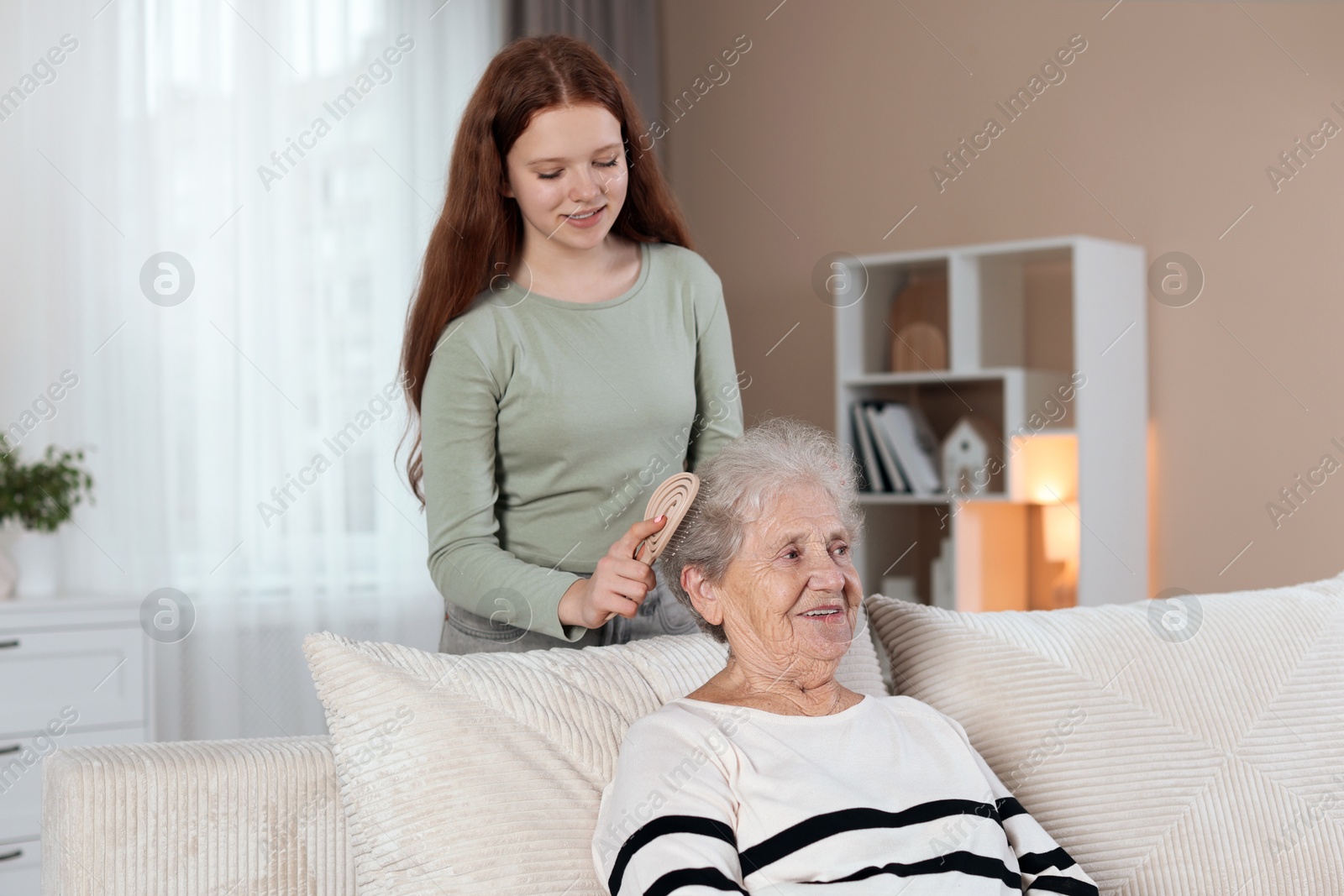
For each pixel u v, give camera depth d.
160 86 3.19
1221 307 3.04
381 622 3.49
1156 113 3.15
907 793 1.16
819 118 3.85
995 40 3.45
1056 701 1.36
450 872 1.05
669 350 1.49
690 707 1.18
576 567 1.47
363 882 1.07
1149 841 1.33
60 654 2.62
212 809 1.06
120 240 3.12
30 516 2.73
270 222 3.34
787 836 1.09
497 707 1.14
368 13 3.54
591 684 1.22
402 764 1.08
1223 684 1.43
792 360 3.90
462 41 3.70
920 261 3.33
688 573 1.25
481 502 1.41
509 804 1.09
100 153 3.09
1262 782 1.39
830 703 1.22
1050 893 1.15
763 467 1.24
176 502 3.18
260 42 3.33
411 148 3.59
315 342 3.40
